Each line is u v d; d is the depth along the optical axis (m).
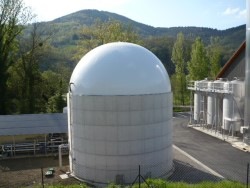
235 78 29.16
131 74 14.84
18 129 22.03
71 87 16.02
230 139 25.50
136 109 14.69
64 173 16.97
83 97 15.06
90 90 14.94
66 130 22.58
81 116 15.32
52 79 44.72
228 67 32.94
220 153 21.45
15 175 16.92
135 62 15.20
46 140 22.59
